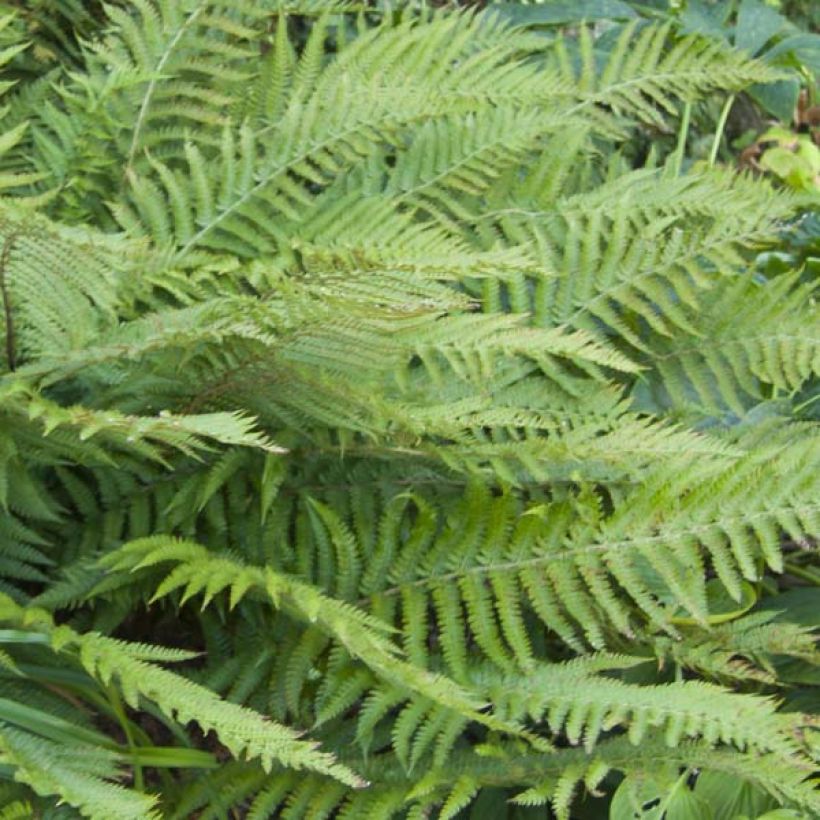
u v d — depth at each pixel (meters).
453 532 2.38
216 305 2.30
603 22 3.20
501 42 2.71
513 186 2.62
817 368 2.54
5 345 2.31
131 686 2.14
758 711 2.26
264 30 2.66
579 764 2.28
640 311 2.54
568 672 2.33
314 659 2.35
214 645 2.38
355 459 2.47
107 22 2.68
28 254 2.20
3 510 2.31
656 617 2.33
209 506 2.39
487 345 2.37
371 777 2.30
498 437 2.47
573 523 2.37
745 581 2.48
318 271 2.24
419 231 2.52
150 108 2.51
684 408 2.57
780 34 3.09
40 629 2.22
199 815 2.32
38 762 2.14
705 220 2.66
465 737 2.39
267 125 2.58
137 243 2.24
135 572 2.32
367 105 2.52
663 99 2.68
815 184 3.12
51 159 2.48
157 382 2.34
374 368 2.34
